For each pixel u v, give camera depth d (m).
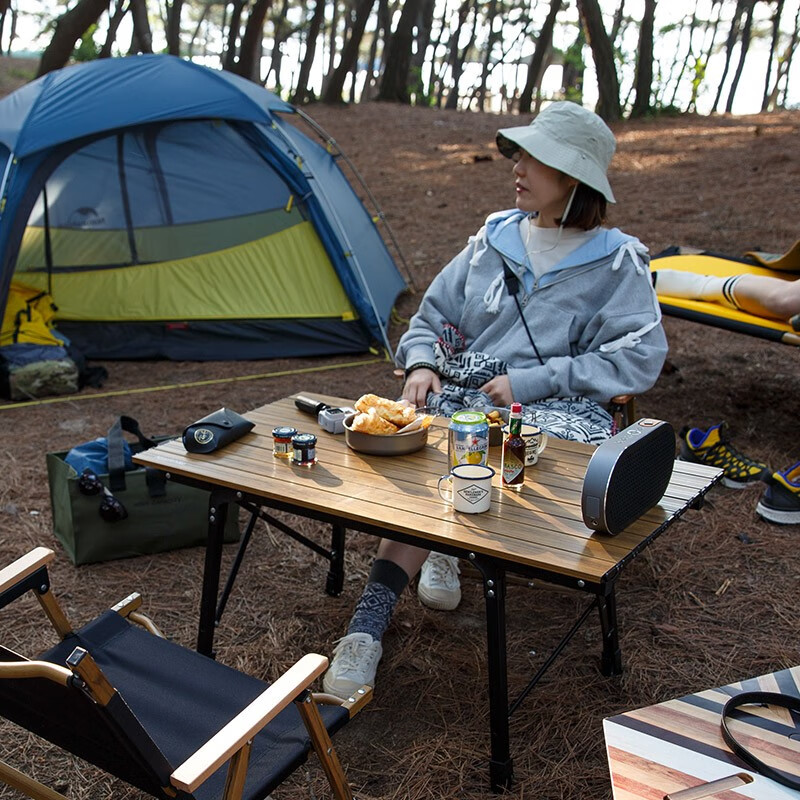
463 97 37.94
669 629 2.81
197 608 2.96
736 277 4.20
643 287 2.95
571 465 2.40
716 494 3.73
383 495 2.20
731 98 33.16
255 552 3.34
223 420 2.57
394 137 13.99
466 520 2.06
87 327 5.95
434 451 2.52
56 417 4.79
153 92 5.43
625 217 8.49
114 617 2.11
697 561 3.21
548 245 3.01
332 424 2.63
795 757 1.50
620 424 3.02
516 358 2.99
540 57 18.88
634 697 2.50
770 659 2.64
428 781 2.19
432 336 3.18
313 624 2.87
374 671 2.42
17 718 1.70
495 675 2.05
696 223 8.02
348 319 5.94
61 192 5.86
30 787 1.77
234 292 5.97
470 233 8.73
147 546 3.29
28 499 3.74
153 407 4.95
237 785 1.53
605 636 2.54
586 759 2.26
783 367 5.13
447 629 2.83
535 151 2.82
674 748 1.52
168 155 5.84
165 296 5.97
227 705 1.83
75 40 10.47
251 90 5.97
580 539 1.97
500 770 2.12
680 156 11.23
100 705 1.40
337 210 5.96
